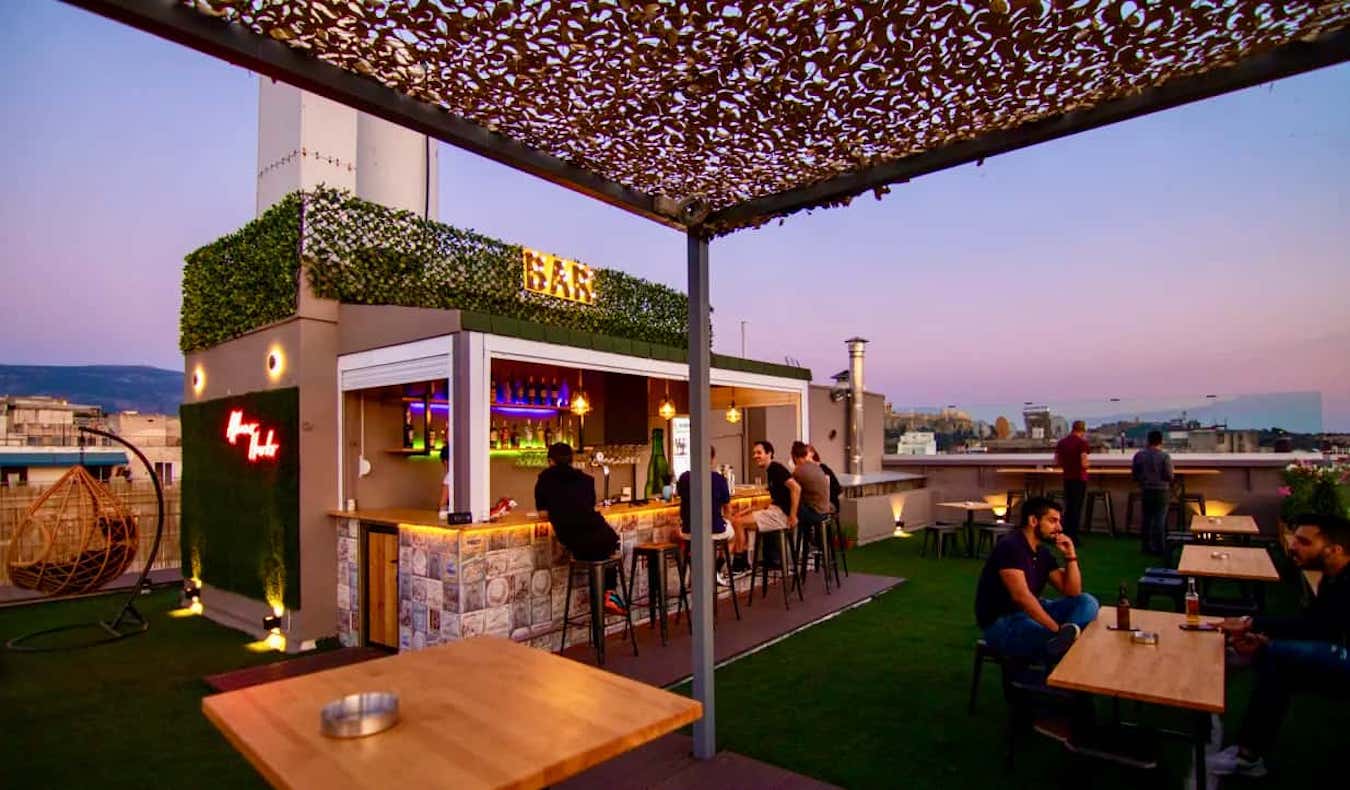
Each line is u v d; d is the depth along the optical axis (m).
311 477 6.38
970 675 5.09
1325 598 3.54
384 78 2.35
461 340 5.48
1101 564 9.20
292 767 1.69
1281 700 3.44
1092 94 2.40
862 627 6.43
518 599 5.76
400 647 5.91
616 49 2.19
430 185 9.80
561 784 3.50
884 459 15.23
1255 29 1.99
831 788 3.43
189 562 8.20
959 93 2.41
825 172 3.20
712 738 3.79
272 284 6.82
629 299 9.66
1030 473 12.77
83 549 6.64
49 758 4.04
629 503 7.07
